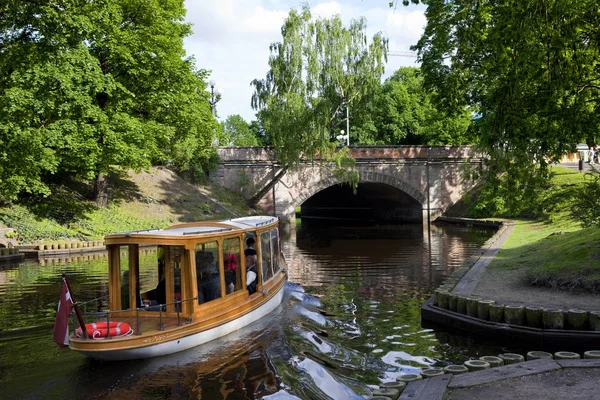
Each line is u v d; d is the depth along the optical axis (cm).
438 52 3061
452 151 5328
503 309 1236
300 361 1062
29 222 3312
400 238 3766
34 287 1944
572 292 1393
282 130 4338
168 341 1066
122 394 889
